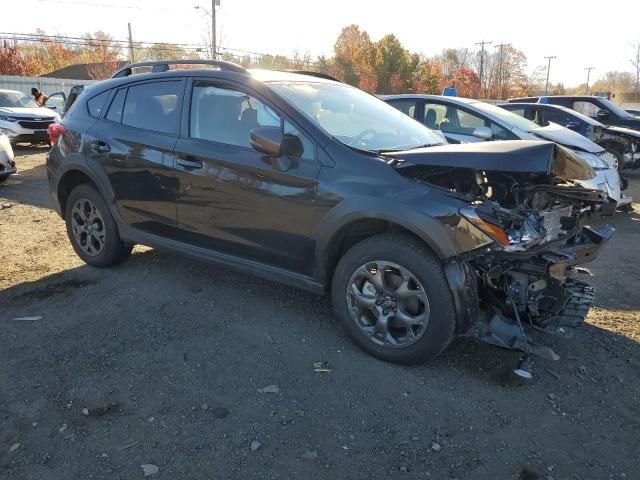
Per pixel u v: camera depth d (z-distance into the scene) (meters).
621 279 5.20
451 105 7.92
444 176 3.40
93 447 2.65
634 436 2.86
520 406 3.07
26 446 2.64
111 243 4.82
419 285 3.20
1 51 42.88
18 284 4.67
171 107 4.29
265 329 3.88
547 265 3.25
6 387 3.12
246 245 3.90
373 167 3.34
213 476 2.48
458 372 3.38
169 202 4.24
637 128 12.05
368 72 59.19
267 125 3.76
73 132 4.86
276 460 2.60
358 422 2.90
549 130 7.74
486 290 3.44
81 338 3.71
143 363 3.41
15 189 9.09
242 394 3.12
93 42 46.56
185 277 4.82
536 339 3.83
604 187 7.06
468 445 2.74
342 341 3.72
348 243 3.67
